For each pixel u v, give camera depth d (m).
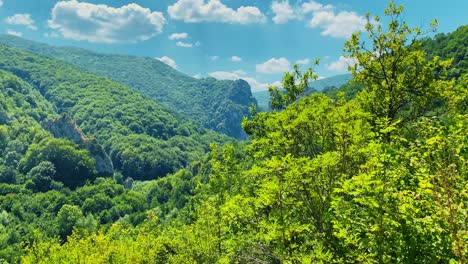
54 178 167.75
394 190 7.72
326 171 11.32
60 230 122.12
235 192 20.34
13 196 143.25
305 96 18.58
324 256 9.11
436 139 7.48
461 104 16.52
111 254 37.72
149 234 41.00
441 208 6.31
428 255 7.06
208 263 22.33
